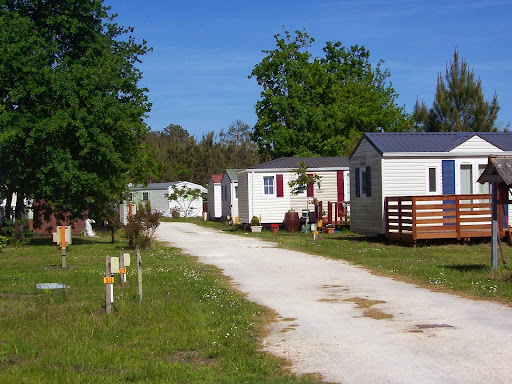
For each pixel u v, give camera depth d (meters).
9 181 23.84
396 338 7.78
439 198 20.05
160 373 6.68
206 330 8.73
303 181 30.08
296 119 48.16
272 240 25.66
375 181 22.59
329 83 49.47
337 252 18.73
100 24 28.00
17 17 23.59
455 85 40.59
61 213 28.22
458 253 17.83
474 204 20.16
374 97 52.41
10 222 25.55
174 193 58.19
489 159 12.85
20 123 22.45
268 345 7.85
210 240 27.14
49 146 23.11
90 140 23.83
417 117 42.09
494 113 40.16
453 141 23.11
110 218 25.56
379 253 18.20
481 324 8.38
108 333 8.59
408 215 20.08
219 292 11.94
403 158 21.98
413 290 11.47
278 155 49.03
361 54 56.34
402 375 6.23
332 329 8.50
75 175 23.34
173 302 10.62
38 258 20.00
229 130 94.62
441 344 7.38
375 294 11.16
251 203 34.03
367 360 6.86
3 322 9.40
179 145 84.69
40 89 22.75
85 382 6.45
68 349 7.76
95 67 25.28
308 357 7.15
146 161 33.88
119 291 12.26
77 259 19.55
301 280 13.35
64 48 27.16
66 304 10.83
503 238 20.22
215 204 48.91
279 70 49.50
